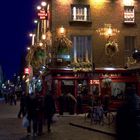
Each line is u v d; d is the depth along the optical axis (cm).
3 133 2092
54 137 1888
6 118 3244
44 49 4472
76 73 3850
